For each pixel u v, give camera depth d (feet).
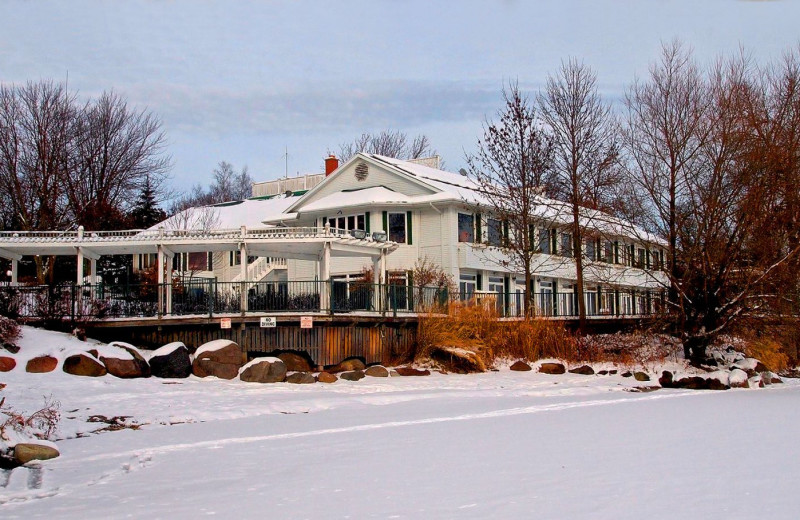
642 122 128.47
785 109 121.60
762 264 115.75
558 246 165.37
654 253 125.29
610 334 125.90
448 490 36.94
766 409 70.69
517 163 129.80
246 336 95.76
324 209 152.25
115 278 179.73
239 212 193.98
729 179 118.32
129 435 58.23
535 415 66.85
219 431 59.47
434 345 105.60
